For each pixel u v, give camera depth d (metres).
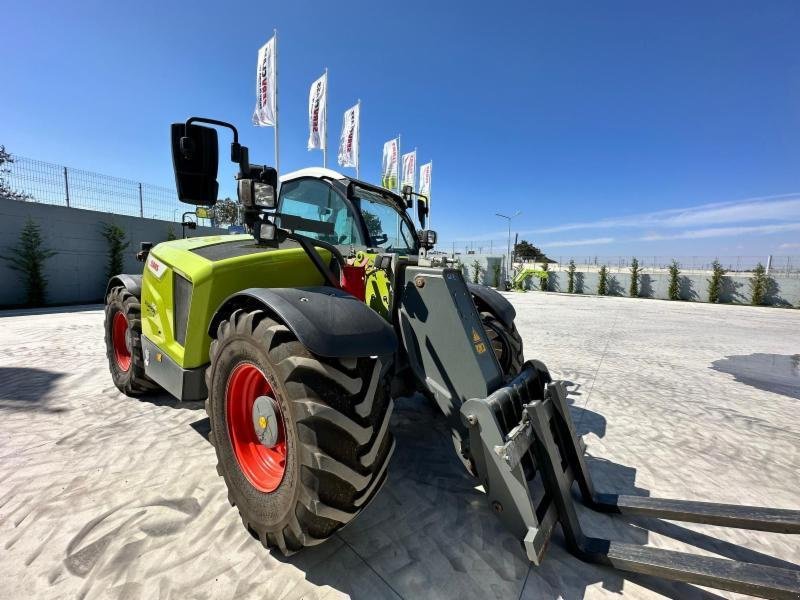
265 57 11.05
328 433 1.40
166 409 3.05
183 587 1.45
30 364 4.18
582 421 3.27
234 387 1.77
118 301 3.25
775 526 1.62
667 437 3.00
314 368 1.41
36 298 9.80
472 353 1.90
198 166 1.93
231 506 1.92
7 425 2.74
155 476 2.15
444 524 1.86
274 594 1.43
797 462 2.66
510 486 1.62
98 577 1.48
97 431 2.66
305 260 2.31
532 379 2.27
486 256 27.89
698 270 30.31
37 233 9.82
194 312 2.12
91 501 1.93
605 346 6.62
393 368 2.12
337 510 1.41
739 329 9.61
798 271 26.73
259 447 1.78
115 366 3.40
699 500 2.20
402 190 3.20
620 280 25.70
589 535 1.87
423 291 2.05
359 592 1.45
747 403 3.87
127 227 11.76
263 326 1.57
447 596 1.45
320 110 12.61
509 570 1.60
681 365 5.45
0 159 10.45
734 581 1.36
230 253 2.27
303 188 2.78
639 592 1.52
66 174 10.40
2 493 1.98
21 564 1.54
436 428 2.90
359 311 1.61
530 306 14.49
